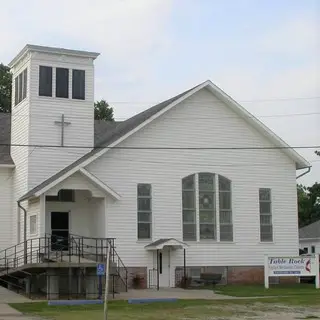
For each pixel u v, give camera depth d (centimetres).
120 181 3303
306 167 3716
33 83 3359
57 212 3341
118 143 3291
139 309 2327
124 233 3272
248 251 3534
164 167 3409
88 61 3497
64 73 3438
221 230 3500
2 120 4059
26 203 3284
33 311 2223
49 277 2744
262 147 3647
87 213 3403
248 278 3512
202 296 2811
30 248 3136
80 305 2416
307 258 3294
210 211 3491
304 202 8300
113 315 2136
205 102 3547
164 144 3422
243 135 3609
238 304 2498
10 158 3584
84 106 3456
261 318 2089
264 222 3609
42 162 3319
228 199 3541
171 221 3388
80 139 3416
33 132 3322
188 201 3450
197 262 3416
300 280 3831
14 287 3086
